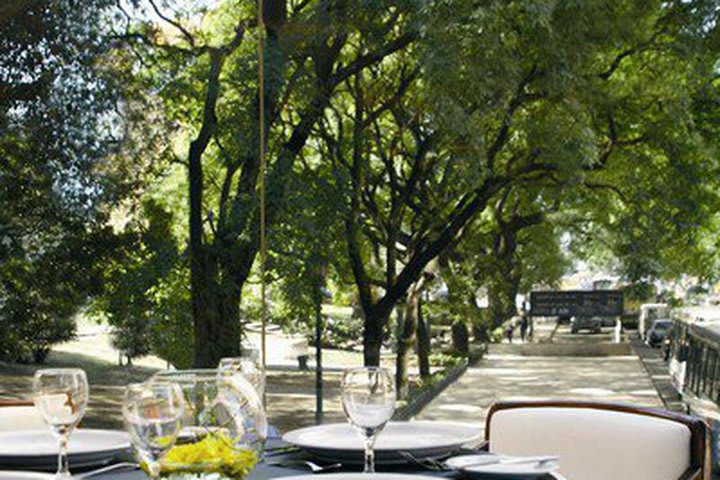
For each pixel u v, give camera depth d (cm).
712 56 998
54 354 649
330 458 212
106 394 652
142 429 157
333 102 953
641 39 966
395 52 980
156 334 679
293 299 790
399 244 1371
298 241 796
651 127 1043
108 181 674
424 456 210
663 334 1594
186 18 713
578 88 959
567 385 1409
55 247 657
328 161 933
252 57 747
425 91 867
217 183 741
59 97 662
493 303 1712
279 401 779
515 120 964
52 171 659
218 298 711
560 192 1096
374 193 1166
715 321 871
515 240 1808
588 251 1514
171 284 691
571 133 962
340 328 1094
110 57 677
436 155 1154
